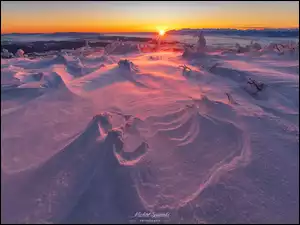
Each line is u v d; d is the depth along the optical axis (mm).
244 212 3564
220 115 5574
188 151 4566
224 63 11070
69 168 3824
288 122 5766
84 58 10695
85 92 6188
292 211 3643
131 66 8391
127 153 4098
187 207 3535
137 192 3592
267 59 12688
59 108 5262
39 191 3502
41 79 6148
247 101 6859
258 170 4250
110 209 3379
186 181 3979
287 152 4680
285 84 8023
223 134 4984
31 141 4238
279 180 4102
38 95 5465
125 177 3705
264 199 3768
